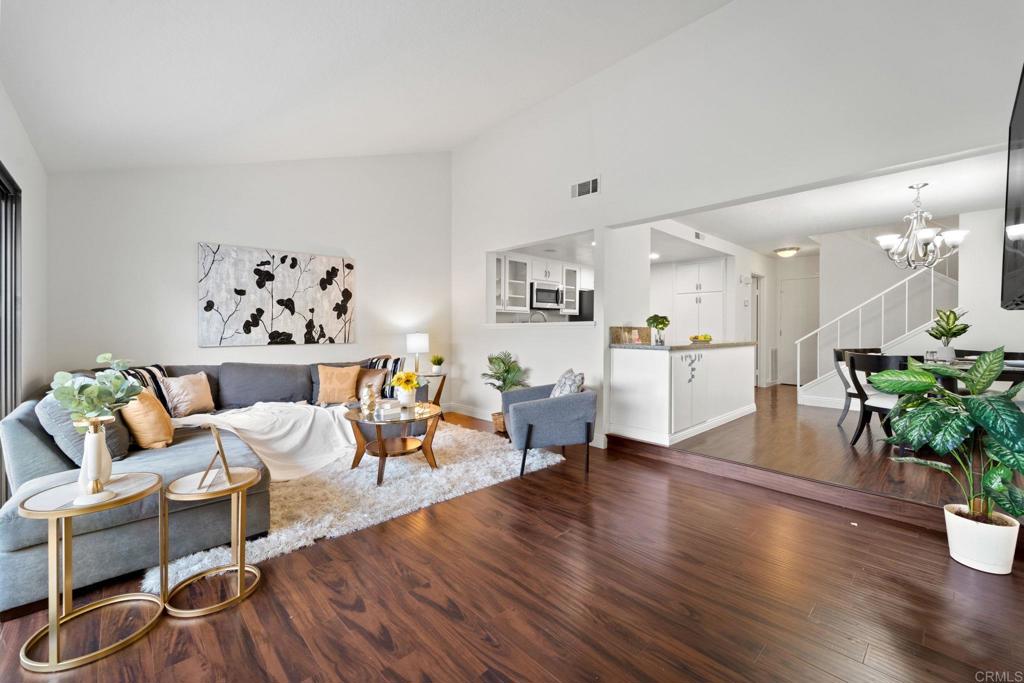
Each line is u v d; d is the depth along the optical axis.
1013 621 1.65
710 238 6.04
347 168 5.00
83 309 3.58
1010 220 1.93
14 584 1.68
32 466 2.03
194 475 1.95
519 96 4.31
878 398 3.75
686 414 4.03
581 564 2.06
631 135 3.80
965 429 1.83
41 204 3.22
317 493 2.87
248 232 4.38
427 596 1.82
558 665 1.45
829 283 6.55
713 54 3.29
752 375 5.36
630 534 2.36
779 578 1.95
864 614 1.70
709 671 1.42
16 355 2.60
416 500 2.76
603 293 4.12
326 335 4.83
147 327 3.86
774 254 7.72
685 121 3.45
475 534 2.36
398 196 5.36
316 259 4.76
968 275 4.69
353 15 2.50
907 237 4.24
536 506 2.74
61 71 2.27
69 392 1.55
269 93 3.07
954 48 2.37
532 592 1.84
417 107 4.05
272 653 1.50
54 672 1.42
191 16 2.13
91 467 1.59
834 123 2.75
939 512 2.42
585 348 4.26
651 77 3.65
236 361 4.30
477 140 5.35
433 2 2.61
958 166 3.32
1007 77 2.23
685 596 1.82
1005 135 2.23
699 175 3.37
